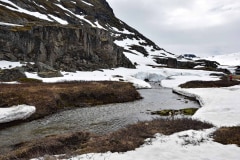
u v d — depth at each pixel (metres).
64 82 47.38
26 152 15.36
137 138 15.94
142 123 20.20
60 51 70.50
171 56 152.00
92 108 35.09
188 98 44.19
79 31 75.50
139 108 34.94
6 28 63.00
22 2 97.19
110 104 38.56
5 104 29.11
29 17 86.75
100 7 181.25
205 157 12.84
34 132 22.53
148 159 12.63
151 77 84.75
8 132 22.55
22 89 35.19
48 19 98.25
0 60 57.56
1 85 38.09
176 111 31.00
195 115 24.58
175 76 86.06
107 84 47.19
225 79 73.06
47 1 122.94
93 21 144.62
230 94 39.75
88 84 45.44
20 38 62.81
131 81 62.84
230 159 12.55
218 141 15.23
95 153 13.61
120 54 92.12
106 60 84.56
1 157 14.85
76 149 15.91
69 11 134.62
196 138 15.74
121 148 14.09
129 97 42.84
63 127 24.31
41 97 33.22
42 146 16.11
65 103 36.06
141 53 137.88
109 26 156.75
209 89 49.38
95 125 25.02
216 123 20.52
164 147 14.34
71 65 70.75
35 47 65.38
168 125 19.20
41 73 51.84
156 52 150.00
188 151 13.71
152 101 41.31
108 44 86.19
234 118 22.00
